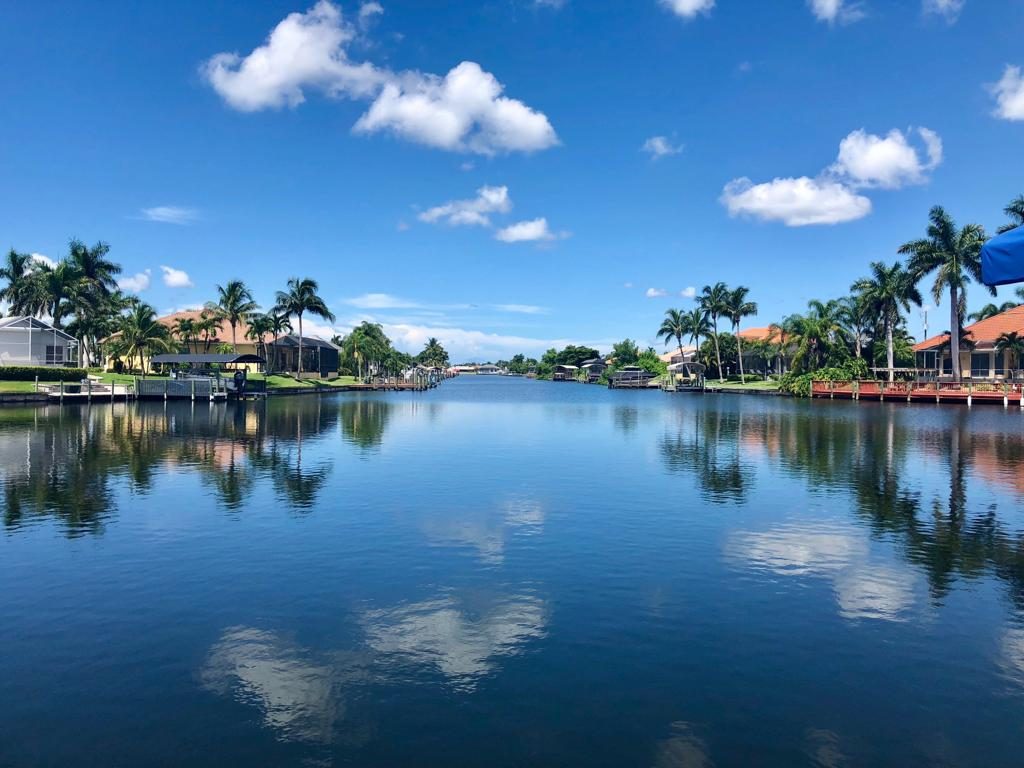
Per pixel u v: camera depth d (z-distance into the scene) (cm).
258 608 1022
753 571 1212
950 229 7369
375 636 922
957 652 882
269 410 5666
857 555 1312
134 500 1795
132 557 1273
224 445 3031
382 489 1984
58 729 693
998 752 664
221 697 757
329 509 1702
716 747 668
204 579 1152
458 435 3656
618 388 14712
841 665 844
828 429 4069
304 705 741
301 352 11281
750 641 912
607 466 2478
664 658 859
